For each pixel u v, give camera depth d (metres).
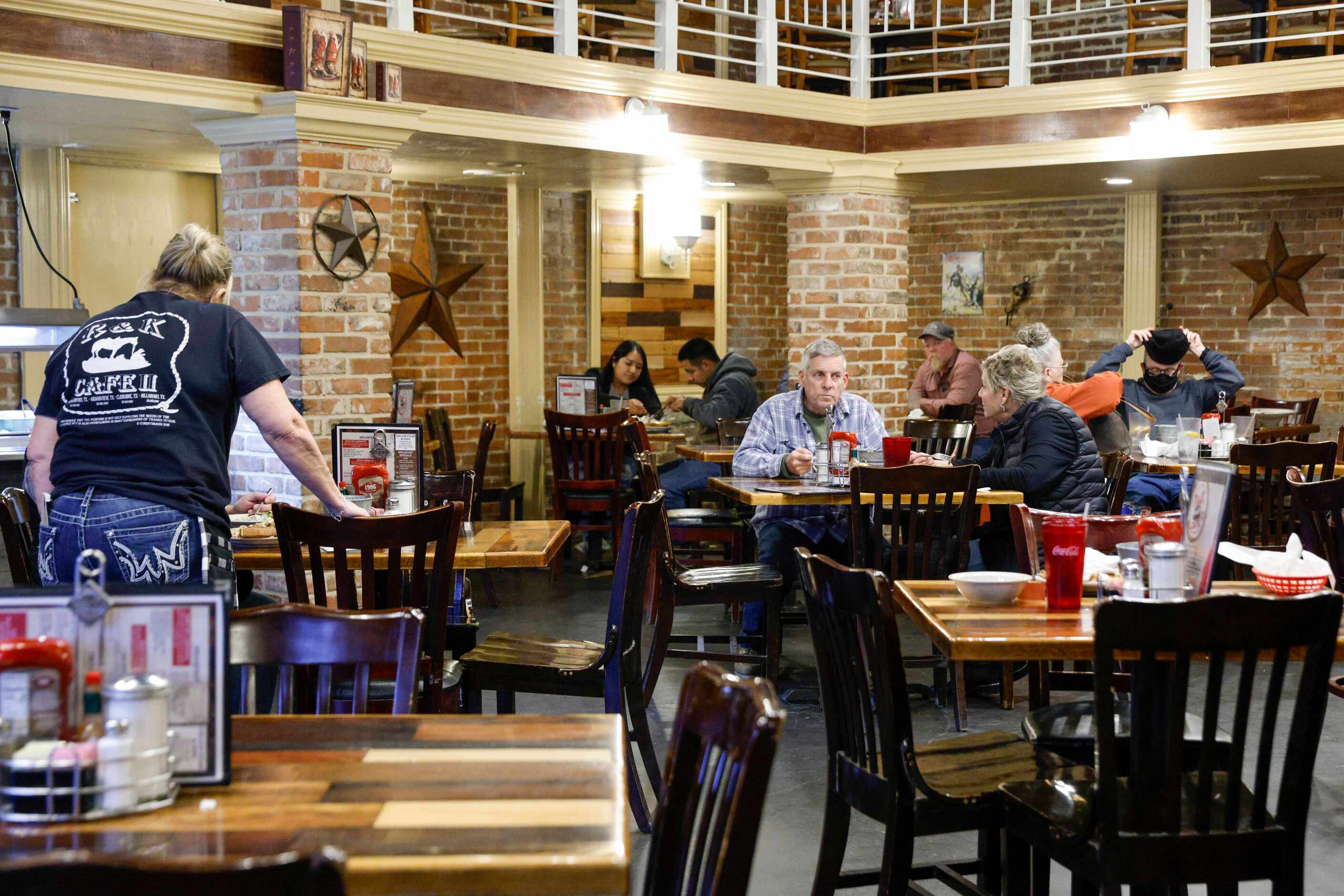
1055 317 10.37
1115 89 7.38
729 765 1.57
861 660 2.60
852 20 8.65
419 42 6.02
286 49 5.40
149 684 1.61
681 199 9.98
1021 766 2.68
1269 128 7.00
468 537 3.99
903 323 8.33
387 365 5.86
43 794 1.55
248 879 1.15
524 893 1.42
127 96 5.07
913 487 4.35
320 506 5.51
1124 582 2.69
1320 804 3.73
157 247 7.36
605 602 6.71
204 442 2.89
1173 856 2.12
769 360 10.94
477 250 9.22
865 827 3.62
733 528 6.52
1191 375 10.00
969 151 7.79
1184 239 9.91
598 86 6.76
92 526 2.80
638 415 8.40
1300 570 2.77
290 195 5.48
